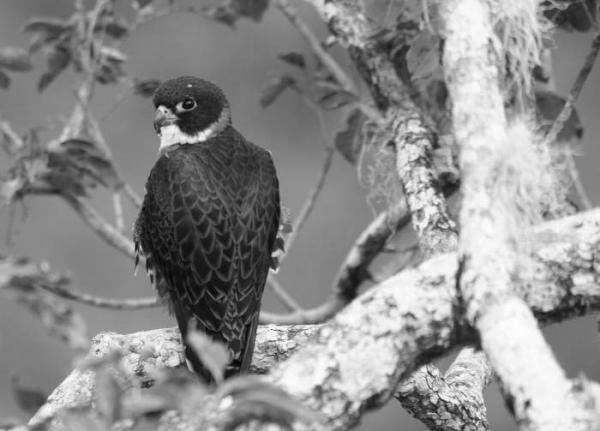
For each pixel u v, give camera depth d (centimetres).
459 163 727
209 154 1110
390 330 677
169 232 1073
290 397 564
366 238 1263
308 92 1313
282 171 2172
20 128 2167
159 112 1170
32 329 1939
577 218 721
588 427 603
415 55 1131
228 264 1055
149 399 558
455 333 688
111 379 573
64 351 1938
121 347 953
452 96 759
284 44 2202
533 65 973
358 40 1177
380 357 672
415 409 1012
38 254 2088
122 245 1285
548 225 719
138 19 1371
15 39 2261
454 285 688
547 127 1162
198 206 1068
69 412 565
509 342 643
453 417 1015
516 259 693
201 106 1163
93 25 1331
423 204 989
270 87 1322
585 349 1919
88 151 1207
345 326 676
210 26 2206
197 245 1058
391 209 1223
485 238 682
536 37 1025
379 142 1221
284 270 2138
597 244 709
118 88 1700
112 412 562
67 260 2089
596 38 1097
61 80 2195
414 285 689
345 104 1287
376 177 1284
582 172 2095
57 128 2142
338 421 660
